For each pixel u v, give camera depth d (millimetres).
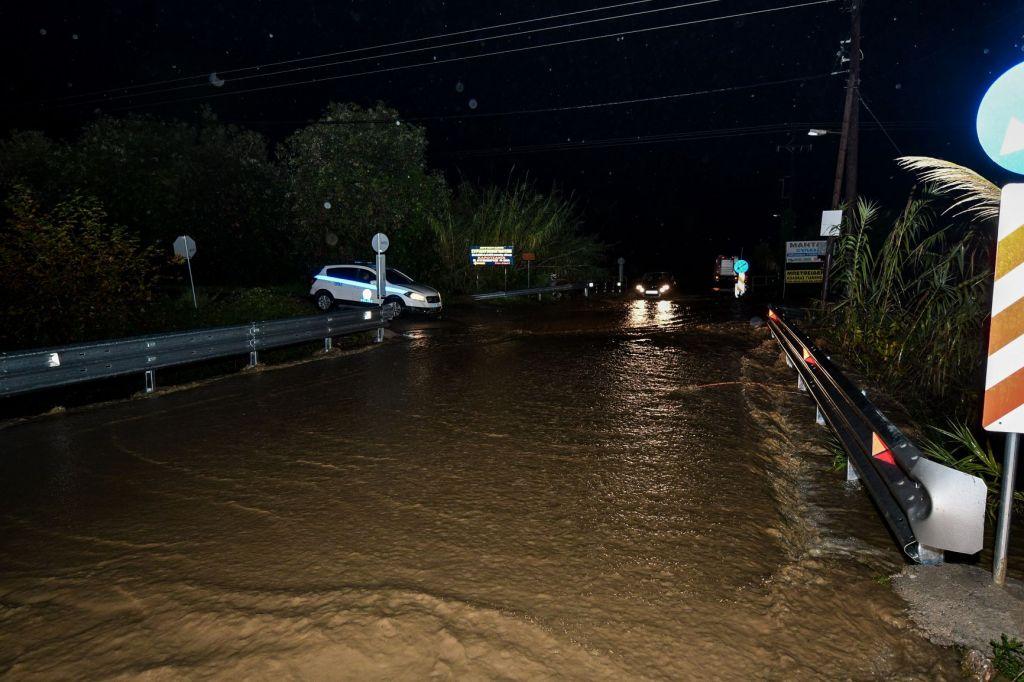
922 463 3562
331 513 4832
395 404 8680
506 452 6410
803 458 6363
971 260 8180
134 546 4289
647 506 4988
